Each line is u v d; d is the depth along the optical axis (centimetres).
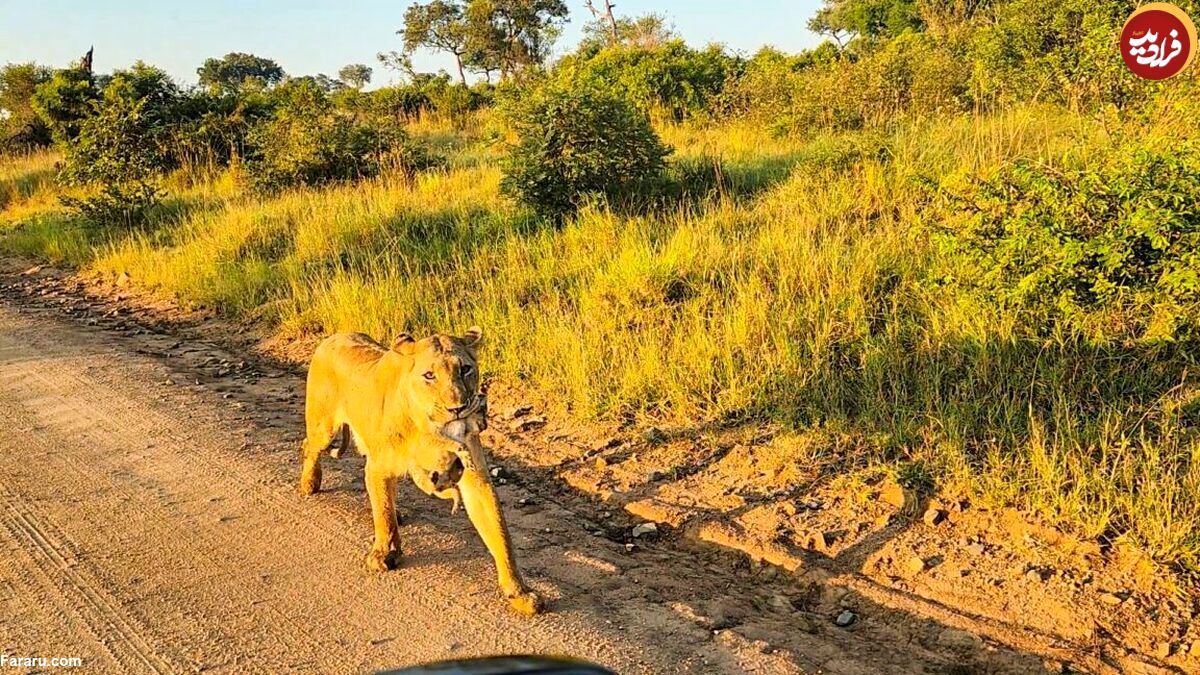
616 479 698
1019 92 1284
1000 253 733
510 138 1484
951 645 495
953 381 723
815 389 737
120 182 2038
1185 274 654
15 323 1222
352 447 743
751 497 650
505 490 694
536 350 909
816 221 1012
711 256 965
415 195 1477
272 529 597
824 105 1538
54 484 672
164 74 2477
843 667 470
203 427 789
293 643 469
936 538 582
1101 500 563
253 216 1509
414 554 565
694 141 1645
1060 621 504
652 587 543
